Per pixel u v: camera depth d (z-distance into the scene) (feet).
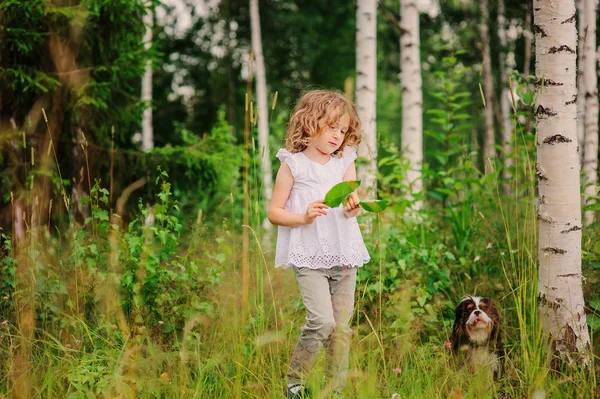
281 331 11.49
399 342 11.80
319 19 53.26
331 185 11.06
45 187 17.85
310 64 52.44
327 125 10.82
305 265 10.60
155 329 11.94
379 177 16.97
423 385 10.47
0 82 18.38
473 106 50.60
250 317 11.29
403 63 25.64
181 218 24.22
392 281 13.69
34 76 18.44
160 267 12.55
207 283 12.87
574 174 11.29
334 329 10.56
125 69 20.30
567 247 11.28
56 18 17.80
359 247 10.97
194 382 10.36
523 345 10.57
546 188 11.41
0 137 17.04
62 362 10.31
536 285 11.52
